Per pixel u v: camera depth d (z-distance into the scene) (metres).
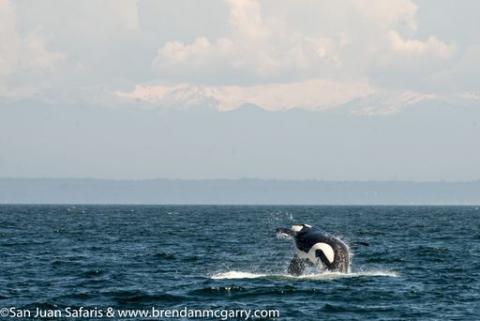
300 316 105.38
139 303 115.12
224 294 120.44
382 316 105.75
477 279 141.88
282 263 179.12
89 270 154.50
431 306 112.69
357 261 174.62
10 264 166.88
